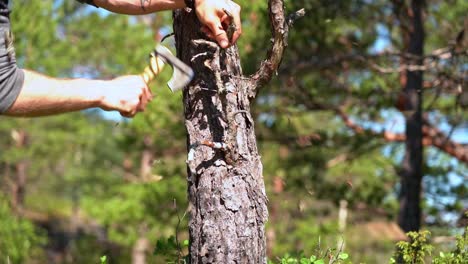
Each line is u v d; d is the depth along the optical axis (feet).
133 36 42.65
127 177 61.00
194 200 9.70
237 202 9.47
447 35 32.40
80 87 6.84
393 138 33.01
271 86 28.48
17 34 42.37
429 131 35.42
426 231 13.30
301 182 31.78
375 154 38.47
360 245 34.24
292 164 32.83
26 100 6.64
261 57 27.32
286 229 34.94
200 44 9.46
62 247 78.18
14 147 62.08
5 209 44.24
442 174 36.52
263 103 30.19
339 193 31.99
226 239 9.45
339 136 32.63
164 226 37.37
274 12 9.61
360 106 31.14
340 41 29.27
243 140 9.65
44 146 61.36
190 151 9.37
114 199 44.80
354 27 29.96
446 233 34.24
